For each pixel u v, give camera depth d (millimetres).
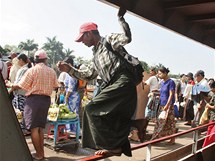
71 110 6016
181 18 4531
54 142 5223
